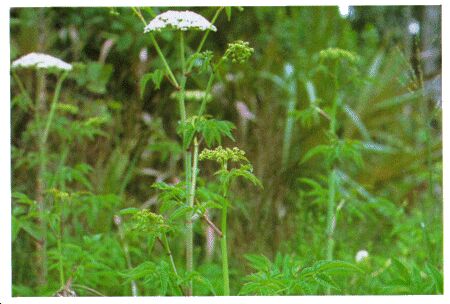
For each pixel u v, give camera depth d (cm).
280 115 266
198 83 264
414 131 289
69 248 199
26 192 231
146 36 270
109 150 252
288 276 156
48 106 258
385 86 277
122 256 196
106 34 271
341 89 259
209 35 284
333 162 189
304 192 232
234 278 218
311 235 224
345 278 197
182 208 154
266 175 248
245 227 235
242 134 254
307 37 280
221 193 229
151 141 259
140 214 156
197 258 224
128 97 271
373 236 236
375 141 290
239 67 272
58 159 242
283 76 275
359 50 312
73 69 262
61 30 271
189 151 162
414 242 210
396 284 163
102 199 197
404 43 329
